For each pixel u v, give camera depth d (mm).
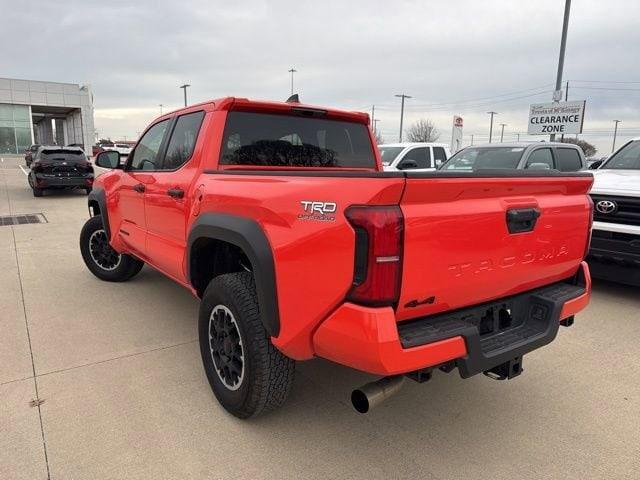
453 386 3334
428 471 2449
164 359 3605
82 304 4801
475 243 2264
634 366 3676
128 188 4445
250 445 2621
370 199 1966
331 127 3928
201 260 3254
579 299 2809
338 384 3312
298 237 2225
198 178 3264
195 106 3668
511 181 2344
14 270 6117
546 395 3234
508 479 2402
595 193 5207
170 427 2760
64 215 11266
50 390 3127
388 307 2037
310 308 2213
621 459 2572
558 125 15984
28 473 2357
